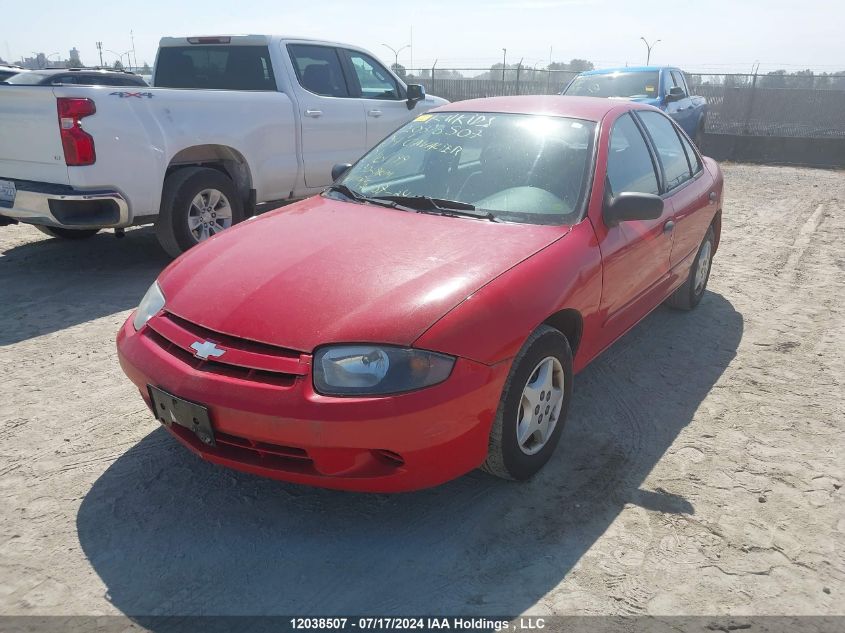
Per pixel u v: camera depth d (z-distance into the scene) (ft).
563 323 10.27
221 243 10.55
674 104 39.47
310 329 8.07
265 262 9.46
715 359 14.44
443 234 10.06
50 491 9.40
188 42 22.94
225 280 9.21
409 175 12.27
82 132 16.01
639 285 12.39
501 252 9.50
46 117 16.12
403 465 8.07
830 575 8.18
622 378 13.43
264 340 8.09
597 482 9.89
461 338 8.10
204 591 7.72
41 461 10.09
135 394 12.24
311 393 7.68
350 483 8.06
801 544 8.70
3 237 22.88
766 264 21.85
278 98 21.09
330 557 8.29
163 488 9.52
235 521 8.89
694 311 17.38
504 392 8.76
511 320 8.60
